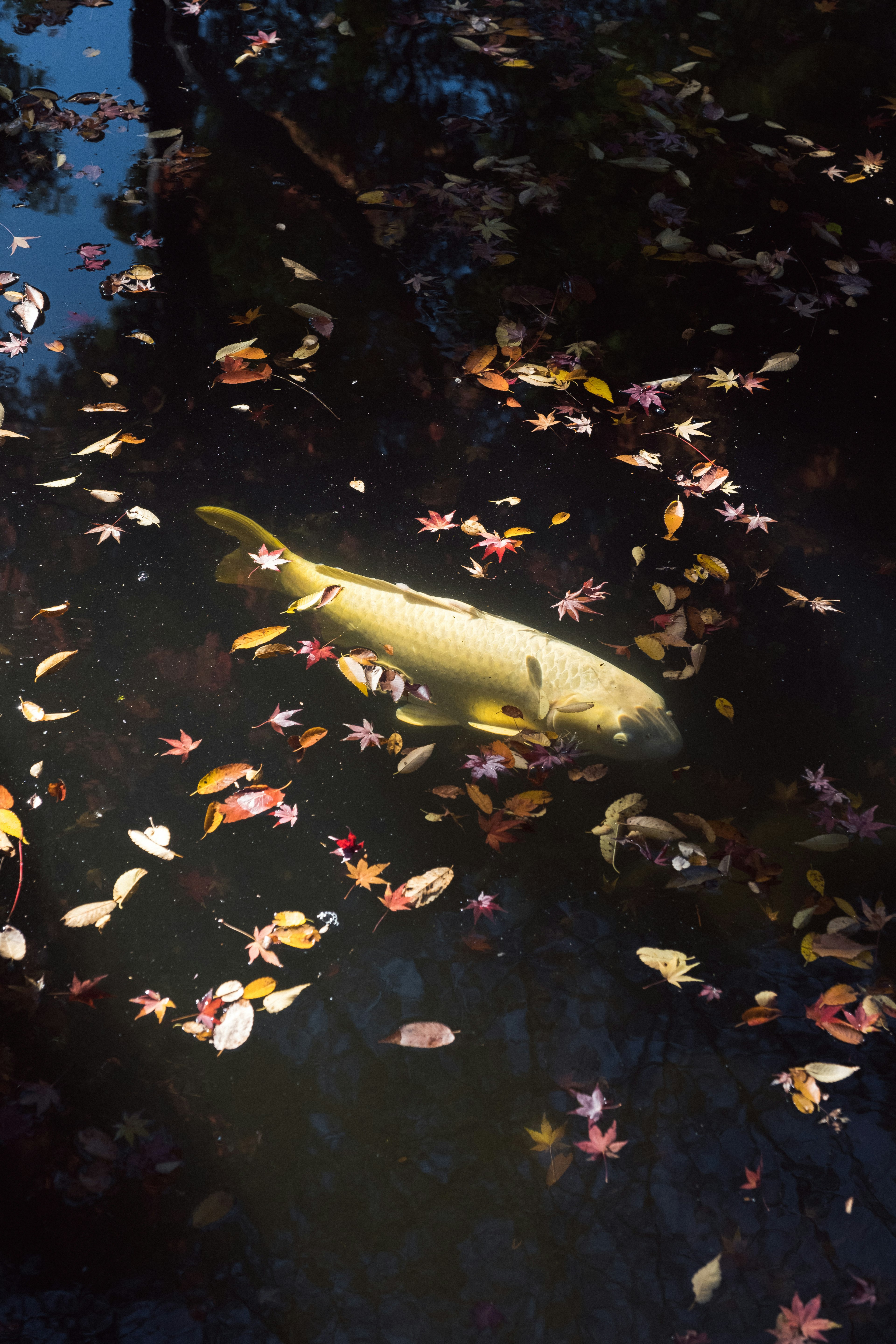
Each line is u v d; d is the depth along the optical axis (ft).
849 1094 7.45
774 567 11.43
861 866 8.83
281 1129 7.20
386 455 12.17
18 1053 7.44
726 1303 6.49
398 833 8.95
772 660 10.49
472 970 8.09
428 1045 7.57
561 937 8.32
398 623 9.64
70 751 9.28
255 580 10.67
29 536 10.85
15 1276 6.48
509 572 11.05
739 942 8.34
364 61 19.77
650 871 8.75
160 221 15.30
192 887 8.52
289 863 8.71
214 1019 7.68
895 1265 6.64
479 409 12.89
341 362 13.32
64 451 11.78
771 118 19.47
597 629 10.59
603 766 9.41
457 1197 6.91
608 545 11.46
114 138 16.96
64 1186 6.86
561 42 21.13
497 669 9.30
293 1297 6.47
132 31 19.85
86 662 9.91
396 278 14.76
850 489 12.41
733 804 9.25
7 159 16.20
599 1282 6.57
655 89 19.81
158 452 11.90
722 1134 7.23
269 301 14.08
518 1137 7.21
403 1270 6.60
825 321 14.87
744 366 13.97
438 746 9.70
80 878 8.50
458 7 21.90
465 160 17.44
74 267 14.32
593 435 12.71
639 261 15.61
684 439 12.78
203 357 13.14
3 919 8.19
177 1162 6.99
